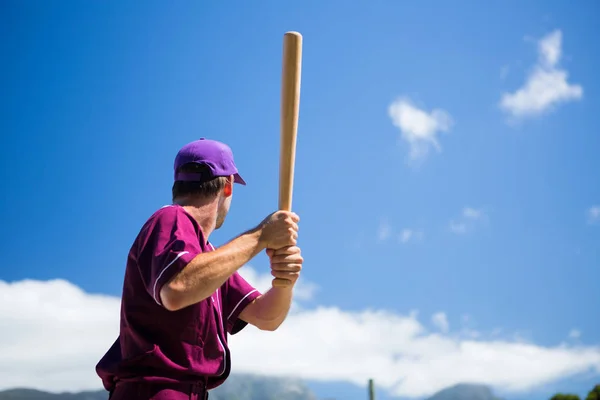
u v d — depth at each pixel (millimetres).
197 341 3199
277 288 3680
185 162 3439
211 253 3029
